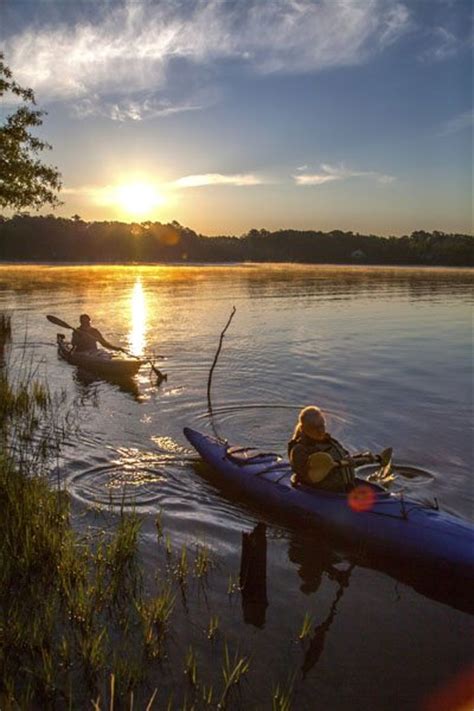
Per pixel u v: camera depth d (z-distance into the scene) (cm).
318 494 589
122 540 513
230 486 666
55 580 464
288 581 493
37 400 990
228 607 451
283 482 625
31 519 537
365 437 841
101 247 8719
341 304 2645
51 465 715
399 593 482
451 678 385
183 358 1378
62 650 390
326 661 397
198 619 435
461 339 1719
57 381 1152
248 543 465
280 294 3117
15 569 473
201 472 707
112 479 682
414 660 402
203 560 508
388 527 536
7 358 1369
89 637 402
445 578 499
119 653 393
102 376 1198
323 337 1714
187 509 614
